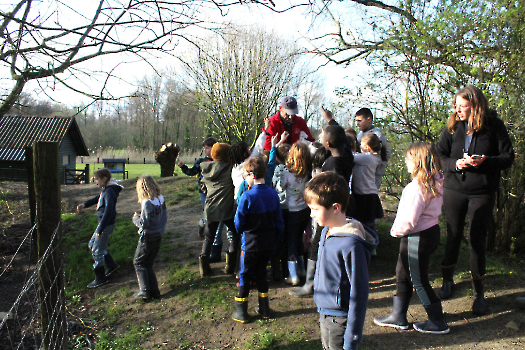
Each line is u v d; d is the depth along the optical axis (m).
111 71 3.44
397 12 4.86
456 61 4.32
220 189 4.27
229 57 14.74
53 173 2.64
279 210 3.46
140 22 3.41
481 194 3.13
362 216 4.09
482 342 2.88
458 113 3.19
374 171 4.12
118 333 3.46
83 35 3.25
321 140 3.82
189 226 6.55
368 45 5.66
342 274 2.08
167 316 3.69
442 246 4.85
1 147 20.50
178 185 9.84
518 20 4.02
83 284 4.50
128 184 10.69
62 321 2.73
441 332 3.01
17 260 5.45
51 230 2.66
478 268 3.22
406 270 3.03
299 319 3.44
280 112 4.86
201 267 4.44
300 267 4.29
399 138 5.00
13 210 8.07
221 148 4.28
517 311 3.23
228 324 3.46
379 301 3.66
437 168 2.79
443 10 4.45
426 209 2.85
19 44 3.30
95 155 33.31
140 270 3.99
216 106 15.66
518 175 4.27
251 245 3.33
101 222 4.36
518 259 4.52
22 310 3.99
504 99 4.04
